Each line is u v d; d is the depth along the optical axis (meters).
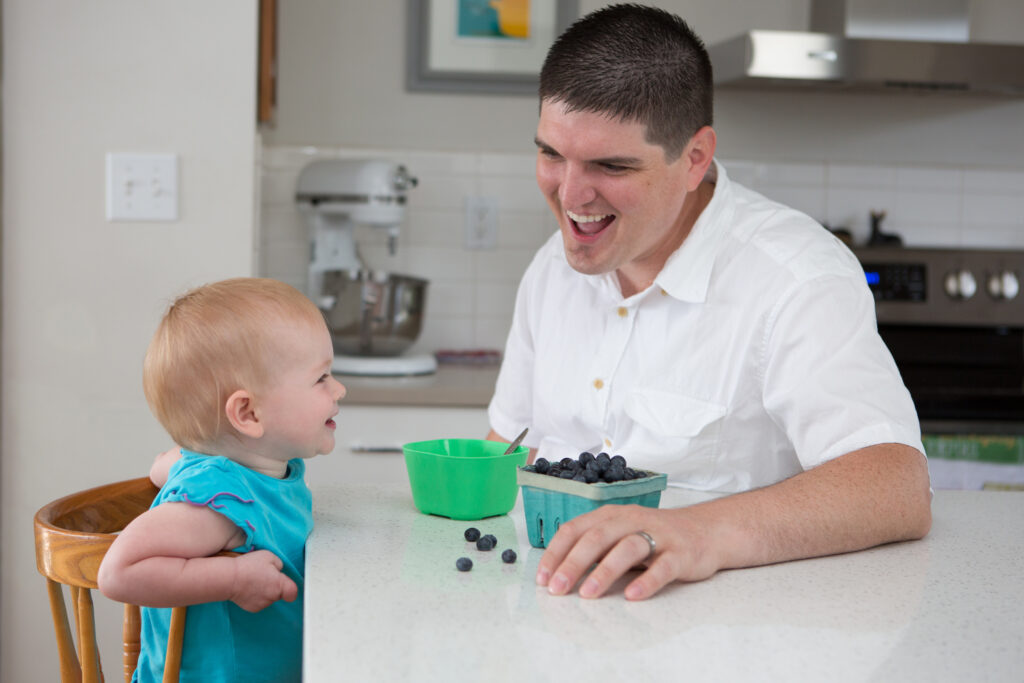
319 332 1.06
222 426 1.02
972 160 2.97
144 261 2.13
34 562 2.15
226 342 1.01
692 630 0.72
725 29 2.84
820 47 2.50
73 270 2.12
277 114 2.70
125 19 2.09
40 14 2.07
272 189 2.71
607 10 1.13
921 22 2.66
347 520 1.02
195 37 2.10
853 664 0.66
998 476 2.39
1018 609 0.78
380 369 2.39
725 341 1.24
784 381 1.15
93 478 2.15
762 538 0.88
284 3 2.68
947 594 0.81
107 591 0.91
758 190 2.91
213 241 2.14
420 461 1.03
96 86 2.09
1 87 2.08
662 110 1.08
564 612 0.75
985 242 2.98
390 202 2.48
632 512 0.84
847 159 2.93
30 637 2.16
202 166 2.12
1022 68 2.55
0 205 2.10
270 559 0.93
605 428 1.35
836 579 0.85
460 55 2.75
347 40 2.72
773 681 0.63
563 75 1.08
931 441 2.48
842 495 0.94
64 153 2.10
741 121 2.89
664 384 1.29
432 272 2.79
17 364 2.13
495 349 2.82
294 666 1.01
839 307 1.14
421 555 0.89
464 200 2.79
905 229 2.97
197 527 0.93
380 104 2.74
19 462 2.14
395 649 0.67
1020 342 2.75
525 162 2.79
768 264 1.22
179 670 0.96
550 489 0.91
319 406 1.05
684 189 1.17
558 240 1.47
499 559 0.89
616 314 1.34
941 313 2.71
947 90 2.83
